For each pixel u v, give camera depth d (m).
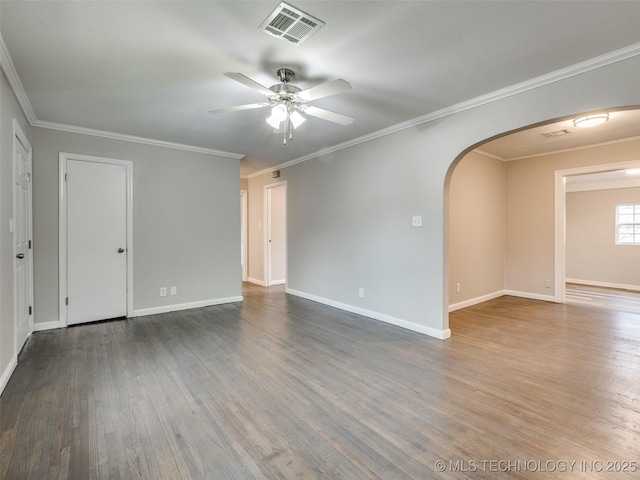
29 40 2.03
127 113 3.30
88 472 1.53
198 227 4.70
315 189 5.07
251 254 6.98
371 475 1.52
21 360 2.80
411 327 3.66
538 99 2.59
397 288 3.82
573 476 1.50
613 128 3.88
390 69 2.44
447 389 2.32
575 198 7.25
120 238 4.07
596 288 6.51
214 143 4.43
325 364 2.74
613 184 6.71
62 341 3.27
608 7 1.75
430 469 1.55
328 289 4.86
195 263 4.68
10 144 2.53
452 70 2.45
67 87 2.69
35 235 3.53
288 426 1.89
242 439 1.77
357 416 1.99
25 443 1.72
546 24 1.91
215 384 2.39
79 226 3.80
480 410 2.05
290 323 3.93
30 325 3.43
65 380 2.44
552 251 5.13
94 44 2.08
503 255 5.62
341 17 1.84
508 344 3.22
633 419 1.95
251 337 3.41
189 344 3.21
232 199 5.04
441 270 3.36
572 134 4.14
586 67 2.32
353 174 4.38
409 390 2.31
